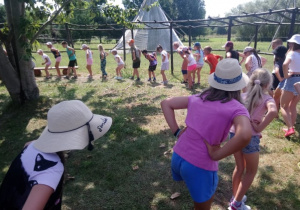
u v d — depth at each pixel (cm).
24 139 500
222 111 187
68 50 1045
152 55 945
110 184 352
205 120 193
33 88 709
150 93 798
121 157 419
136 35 1986
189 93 787
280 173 366
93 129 151
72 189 343
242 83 195
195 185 202
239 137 169
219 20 935
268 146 443
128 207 309
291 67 444
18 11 633
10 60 678
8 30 704
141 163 400
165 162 401
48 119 147
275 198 317
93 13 812
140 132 506
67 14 786
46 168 134
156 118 586
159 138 482
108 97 765
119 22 855
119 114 616
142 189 340
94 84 938
